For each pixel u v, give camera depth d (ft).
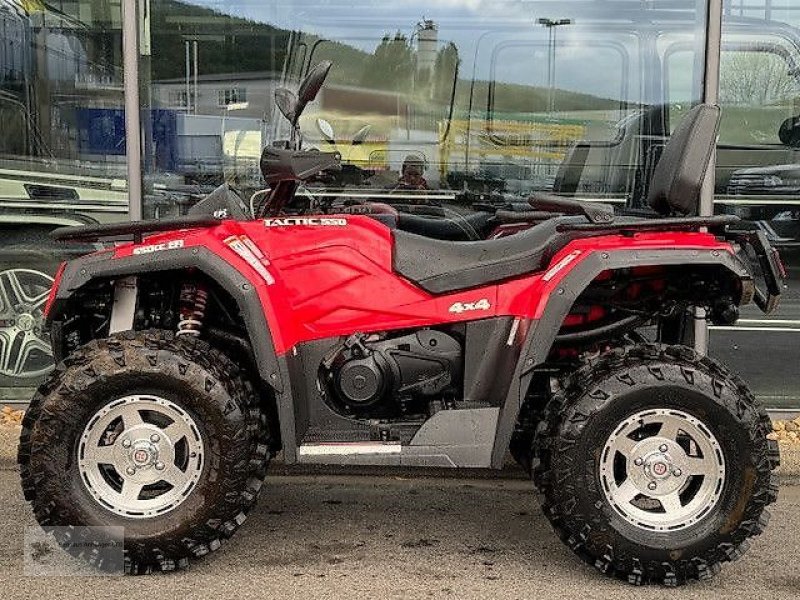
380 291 11.02
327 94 17.03
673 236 10.92
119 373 10.22
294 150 10.84
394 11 16.84
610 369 10.47
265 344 10.50
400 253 11.06
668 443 10.48
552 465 10.37
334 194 17.19
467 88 17.04
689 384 10.28
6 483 13.87
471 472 14.76
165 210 16.97
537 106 17.03
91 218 16.96
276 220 11.05
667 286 11.58
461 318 11.03
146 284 11.64
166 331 10.78
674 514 10.49
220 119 16.92
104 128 16.75
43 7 16.56
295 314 10.97
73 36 16.60
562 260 10.74
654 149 16.96
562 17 16.79
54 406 10.25
